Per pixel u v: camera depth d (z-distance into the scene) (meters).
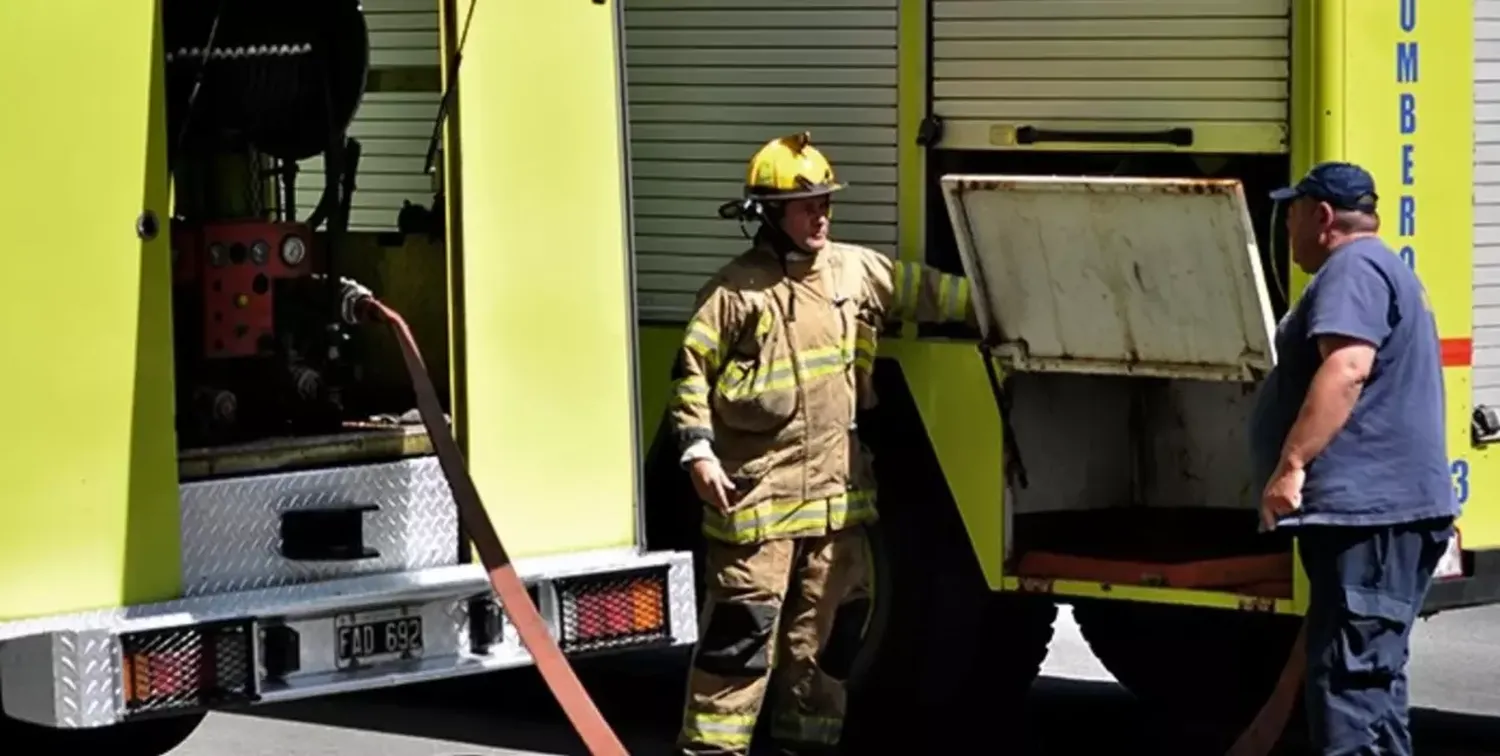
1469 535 8.54
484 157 7.65
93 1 6.87
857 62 9.15
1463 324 8.51
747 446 8.20
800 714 8.39
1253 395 8.78
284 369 7.81
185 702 6.88
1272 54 8.32
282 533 7.38
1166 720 9.89
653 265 9.66
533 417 7.78
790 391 8.15
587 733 7.27
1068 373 8.69
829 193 8.23
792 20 9.28
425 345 8.23
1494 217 8.59
